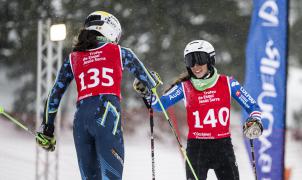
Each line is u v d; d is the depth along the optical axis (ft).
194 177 48.34
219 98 49.29
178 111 199.21
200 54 48.44
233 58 216.13
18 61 226.79
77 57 43.29
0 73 259.80
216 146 48.75
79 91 42.73
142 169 153.48
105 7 209.15
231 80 49.93
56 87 43.45
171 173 150.41
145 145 191.11
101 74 42.22
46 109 43.47
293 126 226.17
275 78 89.86
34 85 221.46
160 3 214.28
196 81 49.44
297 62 281.13
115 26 44.42
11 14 218.38
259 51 91.15
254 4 92.38
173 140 193.77
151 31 213.87
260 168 89.15
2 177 132.98
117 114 41.88
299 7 272.31
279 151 88.84
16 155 163.22
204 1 216.95
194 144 49.29
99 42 43.37
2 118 207.00
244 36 217.36
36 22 213.87
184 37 214.07
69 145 181.06
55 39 104.22
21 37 219.00
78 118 42.04
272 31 90.79
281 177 88.63
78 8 204.85
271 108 89.51
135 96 211.82
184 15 216.33
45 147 43.93
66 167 144.97
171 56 211.00
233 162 48.83
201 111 49.32
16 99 224.53
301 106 249.14
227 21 217.97
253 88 90.99
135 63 43.55
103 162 40.98
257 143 89.40
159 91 193.98
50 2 208.54
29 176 136.77
